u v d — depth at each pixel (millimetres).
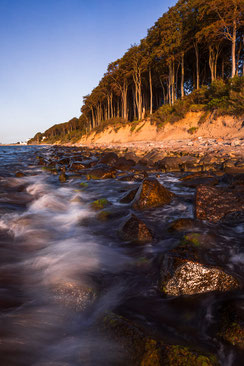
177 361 1229
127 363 1318
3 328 1572
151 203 4367
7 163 13625
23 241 3070
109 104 65312
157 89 54188
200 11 26844
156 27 37062
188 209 4258
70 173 9250
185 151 12812
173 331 1547
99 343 1468
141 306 1817
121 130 44000
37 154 21438
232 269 2285
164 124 30984
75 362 1365
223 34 26125
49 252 2752
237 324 1477
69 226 3643
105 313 1678
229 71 41312
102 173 8078
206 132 22812
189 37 32906
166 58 35594
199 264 1985
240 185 5078
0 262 2498
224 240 2906
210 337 1493
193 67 40562
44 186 6832
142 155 14281
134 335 1414
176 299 1886
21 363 1359
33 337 1531
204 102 28031
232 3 22688
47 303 1854
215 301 1839
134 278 2199
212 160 9359
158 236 3100
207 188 4184
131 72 43531
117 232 3254
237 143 13078
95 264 2461
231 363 1351
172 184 6629
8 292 1979
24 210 4508
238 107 20047
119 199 5145
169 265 2072
